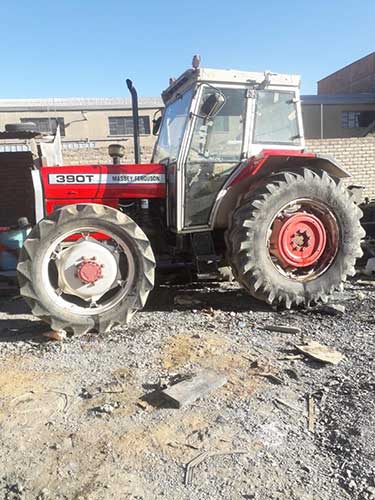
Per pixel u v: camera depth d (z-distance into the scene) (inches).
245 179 183.2
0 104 895.7
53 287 162.9
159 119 228.4
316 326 165.2
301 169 186.1
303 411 110.7
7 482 89.4
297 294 179.9
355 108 776.9
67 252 160.9
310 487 86.0
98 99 915.4
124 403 115.7
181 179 181.9
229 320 173.6
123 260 167.6
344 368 131.0
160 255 203.8
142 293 165.0
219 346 148.1
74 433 104.0
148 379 127.6
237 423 106.3
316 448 97.2
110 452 97.1
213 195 186.4
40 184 188.7
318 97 764.6
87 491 86.0
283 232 178.4
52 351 149.2
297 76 190.1
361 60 898.1
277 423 106.1
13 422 109.0
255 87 184.4
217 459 94.0
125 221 163.5
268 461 93.3
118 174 191.6
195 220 186.9
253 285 177.6
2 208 362.0
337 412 109.0
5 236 228.4
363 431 100.7
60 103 909.8
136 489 86.4
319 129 770.8
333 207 183.0
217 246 197.3
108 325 161.8
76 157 381.7
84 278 160.1
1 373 134.4
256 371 130.6
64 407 115.0
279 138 191.9
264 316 177.8
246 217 174.2
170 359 139.3
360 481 86.9
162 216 200.5
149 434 102.8
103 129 894.4
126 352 145.8
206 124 182.1
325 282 183.8
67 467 92.8
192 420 107.7
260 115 188.4
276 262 182.7
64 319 159.0
